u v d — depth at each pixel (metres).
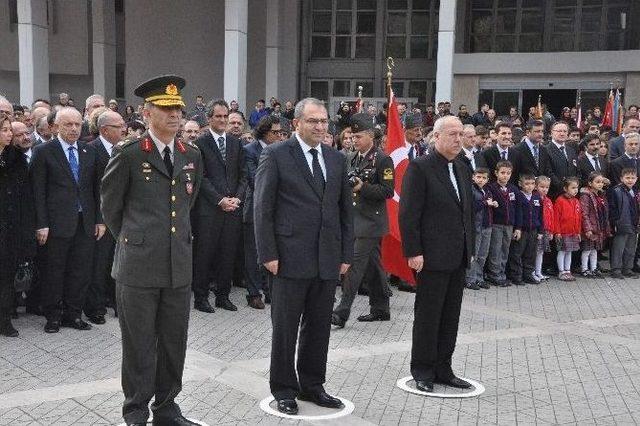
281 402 4.48
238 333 6.39
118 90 26.62
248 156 7.27
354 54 25.12
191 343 6.02
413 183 4.82
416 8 24.45
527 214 9.09
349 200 4.66
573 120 16.94
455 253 4.84
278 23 24.42
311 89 25.53
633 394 5.02
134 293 3.93
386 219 6.68
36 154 6.19
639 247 10.27
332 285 4.56
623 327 7.03
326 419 4.40
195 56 26.34
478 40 22.94
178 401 4.63
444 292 4.92
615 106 15.45
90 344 5.91
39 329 6.37
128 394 4.04
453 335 5.05
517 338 6.48
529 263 9.30
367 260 6.65
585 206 9.60
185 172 4.07
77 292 6.41
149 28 26.23
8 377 5.02
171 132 3.96
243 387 4.94
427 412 4.57
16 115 7.95
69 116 6.25
